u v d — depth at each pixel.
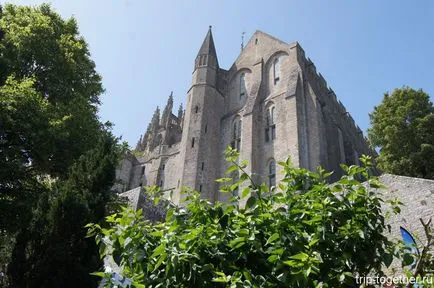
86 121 22.73
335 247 6.22
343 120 51.22
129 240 6.48
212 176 41.72
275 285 5.88
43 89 23.67
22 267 10.61
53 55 24.02
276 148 39.62
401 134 31.92
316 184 6.92
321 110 41.62
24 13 26.30
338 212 6.35
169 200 7.45
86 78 27.06
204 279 5.90
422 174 29.89
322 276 5.94
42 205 12.07
